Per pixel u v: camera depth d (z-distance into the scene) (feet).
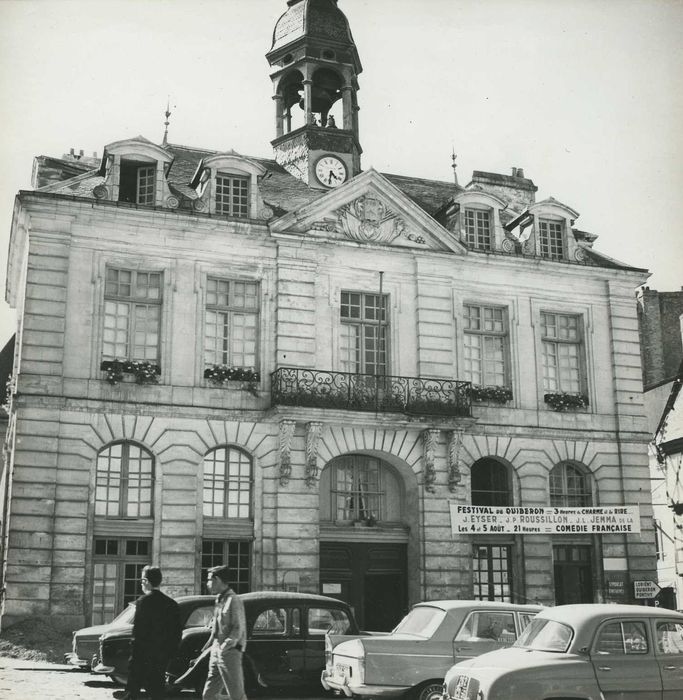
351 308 85.97
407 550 84.02
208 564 76.95
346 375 81.82
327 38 97.35
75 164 88.38
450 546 82.69
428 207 99.50
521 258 90.79
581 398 91.09
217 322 81.25
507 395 88.38
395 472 85.76
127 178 81.05
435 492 83.10
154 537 74.84
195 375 78.64
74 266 76.79
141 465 76.33
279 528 77.71
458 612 44.21
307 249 83.66
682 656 36.55
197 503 76.48
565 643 36.42
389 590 84.07
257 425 79.30
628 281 95.09
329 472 83.82
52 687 50.60
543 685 34.65
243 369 79.82
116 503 75.15
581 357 93.09
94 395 75.31
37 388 73.41
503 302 90.68
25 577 70.28
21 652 66.64
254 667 48.01
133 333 78.38
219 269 81.15
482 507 84.28
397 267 87.10
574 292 93.40
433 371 85.97
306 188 92.79
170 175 89.25
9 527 70.69
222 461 78.74
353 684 42.60
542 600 85.56
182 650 48.08
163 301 79.00
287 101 100.37
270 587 76.69
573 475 90.94
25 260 80.89
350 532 82.79
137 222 78.84
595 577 88.43
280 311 81.71
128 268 78.84
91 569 72.74
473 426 86.63
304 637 49.32
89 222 77.66
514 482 87.56
